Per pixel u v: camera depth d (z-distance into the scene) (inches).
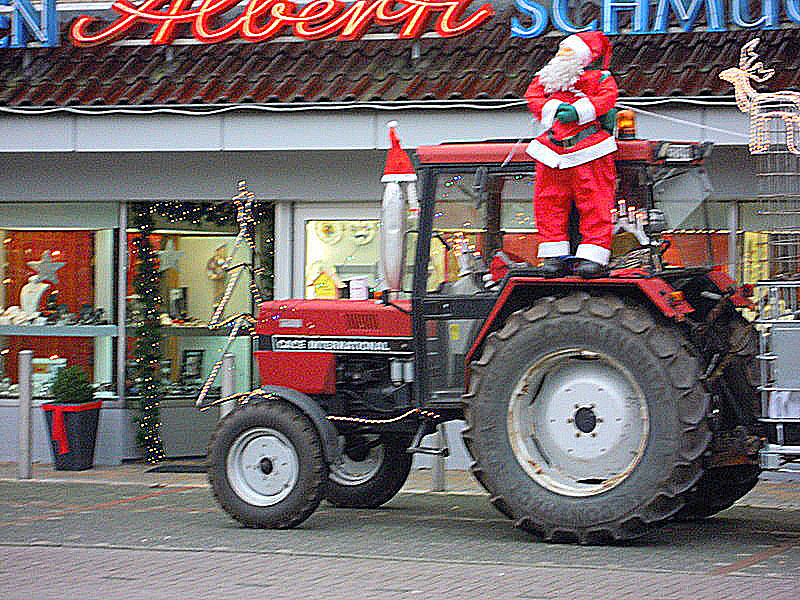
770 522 391.9
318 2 514.3
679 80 474.3
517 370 344.2
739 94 347.3
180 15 528.4
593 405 341.4
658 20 483.8
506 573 305.1
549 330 341.1
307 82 514.6
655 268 354.0
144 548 342.0
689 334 350.3
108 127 514.3
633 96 464.4
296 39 543.8
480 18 499.5
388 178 372.8
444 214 370.0
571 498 339.3
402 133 489.7
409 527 380.5
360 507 423.8
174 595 284.2
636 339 333.7
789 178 339.6
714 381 359.3
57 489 470.3
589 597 277.7
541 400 347.3
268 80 521.3
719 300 369.7
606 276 346.9
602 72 350.9
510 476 344.2
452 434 517.3
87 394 528.4
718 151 481.1
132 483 486.6
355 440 420.5
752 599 273.7
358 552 335.3
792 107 340.5
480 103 479.8
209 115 505.4
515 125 479.2
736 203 482.0
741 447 356.2
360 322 394.6
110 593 286.5
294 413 375.9
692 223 362.0
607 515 335.6
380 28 543.5
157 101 512.1
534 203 358.3
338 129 496.1
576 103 341.7
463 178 367.9
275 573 307.7
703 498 389.4
